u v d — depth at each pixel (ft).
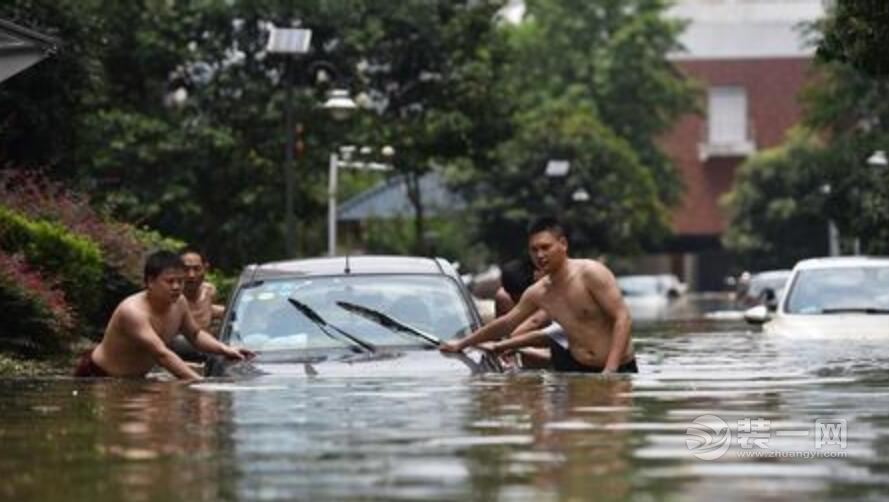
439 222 444.96
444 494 42.16
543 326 81.46
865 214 311.06
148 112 273.75
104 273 132.05
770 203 567.18
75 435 55.16
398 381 73.31
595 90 573.33
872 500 41.14
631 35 574.15
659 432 54.44
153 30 271.28
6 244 119.03
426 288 84.38
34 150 179.83
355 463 47.67
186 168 264.11
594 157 455.22
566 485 43.47
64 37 180.86
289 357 79.77
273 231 270.46
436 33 287.89
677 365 90.02
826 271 131.64
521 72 540.52
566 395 67.21
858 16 146.10
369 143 276.82
